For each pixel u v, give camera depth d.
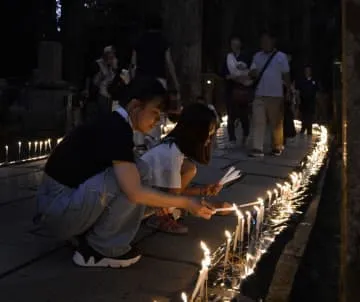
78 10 23.34
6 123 15.64
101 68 10.48
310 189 7.28
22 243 4.22
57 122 16.55
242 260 4.11
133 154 3.52
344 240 2.52
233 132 11.25
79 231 3.64
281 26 29.11
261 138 9.52
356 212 2.45
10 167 8.00
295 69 28.03
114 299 3.21
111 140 3.46
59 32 23.58
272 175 7.81
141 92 3.58
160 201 3.55
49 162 3.73
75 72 23.27
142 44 7.99
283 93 9.65
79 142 3.63
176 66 14.17
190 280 3.57
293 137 12.81
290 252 4.52
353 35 2.35
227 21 25.39
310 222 5.48
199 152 4.45
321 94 22.25
